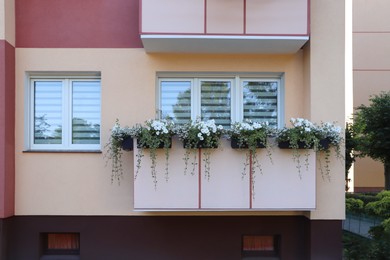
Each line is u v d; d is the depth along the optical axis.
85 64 5.71
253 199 5.19
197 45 5.48
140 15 5.24
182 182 5.16
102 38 5.73
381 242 6.61
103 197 5.67
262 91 6.05
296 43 5.43
